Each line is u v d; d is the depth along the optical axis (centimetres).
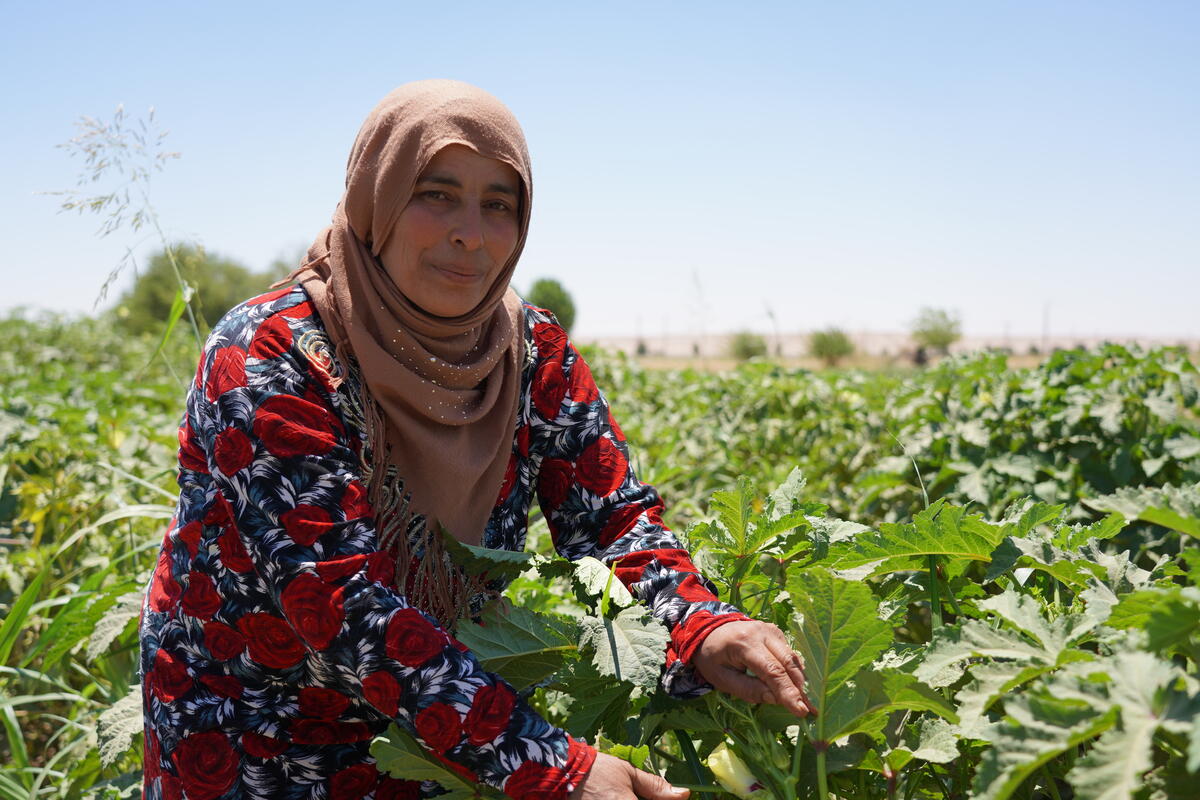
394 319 168
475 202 169
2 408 500
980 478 395
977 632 144
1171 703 109
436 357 169
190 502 170
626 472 194
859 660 147
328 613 149
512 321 185
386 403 166
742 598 202
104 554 407
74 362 1338
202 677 171
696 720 165
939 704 141
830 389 623
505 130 171
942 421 435
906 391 535
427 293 167
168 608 175
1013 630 152
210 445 158
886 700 146
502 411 182
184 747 169
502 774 145
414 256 166
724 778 154
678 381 775
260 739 169
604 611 166
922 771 163
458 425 174
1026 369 467
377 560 157
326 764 171
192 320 295
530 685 172
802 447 554
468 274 168
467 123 166
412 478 171
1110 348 444
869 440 512
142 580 272
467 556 174
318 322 167
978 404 426
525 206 177
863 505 438
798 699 152
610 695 167
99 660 285
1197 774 112
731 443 561
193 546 169
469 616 181
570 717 166
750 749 155
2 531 408
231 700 169
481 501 181
